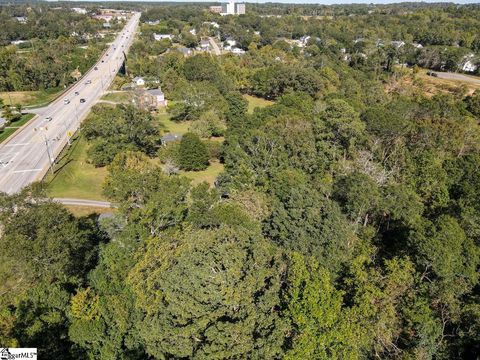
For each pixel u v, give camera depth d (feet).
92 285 110.73
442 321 94.99
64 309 97.35
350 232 124.47
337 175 178.60
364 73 463.01
